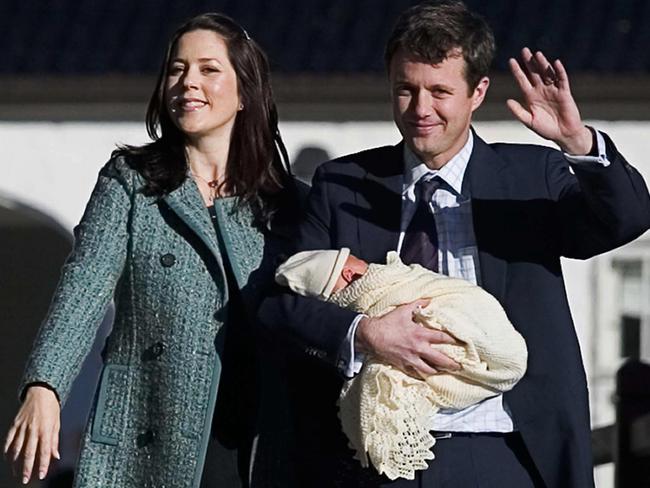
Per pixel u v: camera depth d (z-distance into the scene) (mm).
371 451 17125
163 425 18531
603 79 38656
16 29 39906
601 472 40062
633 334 41125
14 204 40312
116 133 40125
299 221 19109
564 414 17625
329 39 39406
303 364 18672
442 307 17297
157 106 19469
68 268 18531
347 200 18516
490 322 17250
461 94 17609
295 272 17969
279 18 40031
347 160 18812
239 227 19188
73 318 18188
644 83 38625
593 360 41156
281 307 17906
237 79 19375
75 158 40125
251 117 19469
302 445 18609
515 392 17672
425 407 17156
